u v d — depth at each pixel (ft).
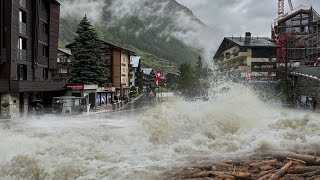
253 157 43.83
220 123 61.82
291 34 253.03
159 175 36.29
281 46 230.68
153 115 63.10
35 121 86.99
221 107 68.08
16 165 38.19
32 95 136.77
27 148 44.47
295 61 226.79
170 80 488.85
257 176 36.04
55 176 36.50
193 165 39.83
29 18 140.15
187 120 61.46
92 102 174.81
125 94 276.21
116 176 35.83
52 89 145.48
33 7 142.61
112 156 43.42
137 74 394.32
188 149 47.85
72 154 43.09
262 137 55.62
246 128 64.23
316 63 202.80
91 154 43.52
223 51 278.87
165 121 59.67
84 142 49.60
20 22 130.41
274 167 39.32
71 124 76.43
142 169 38.14
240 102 72.54
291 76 194.08
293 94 183.32
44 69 159.12
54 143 47.80
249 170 38.32
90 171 37.32
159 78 290.97
